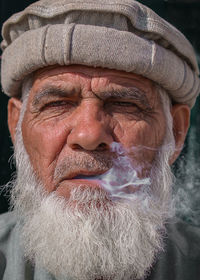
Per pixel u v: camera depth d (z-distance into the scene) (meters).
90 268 1.02
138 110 1.11
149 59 1.05
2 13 1.64
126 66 1.03
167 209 1.22
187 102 1.29
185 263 1.17
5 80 1.24
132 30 1.06
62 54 1.02
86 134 0.99
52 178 1.07
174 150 1.27
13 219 1.29
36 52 1.05
